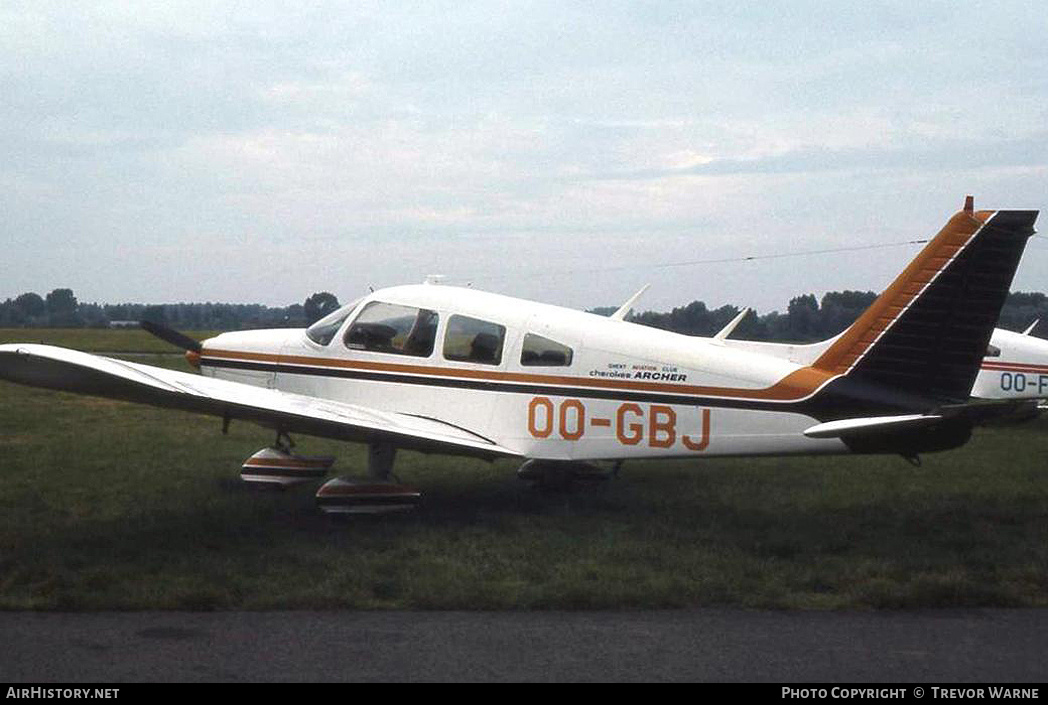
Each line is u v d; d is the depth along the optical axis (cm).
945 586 599
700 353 839
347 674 462
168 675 459
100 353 3722
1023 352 1609
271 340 983
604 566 658
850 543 733
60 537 725
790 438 818
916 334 810
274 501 879
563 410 865
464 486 981
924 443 794
